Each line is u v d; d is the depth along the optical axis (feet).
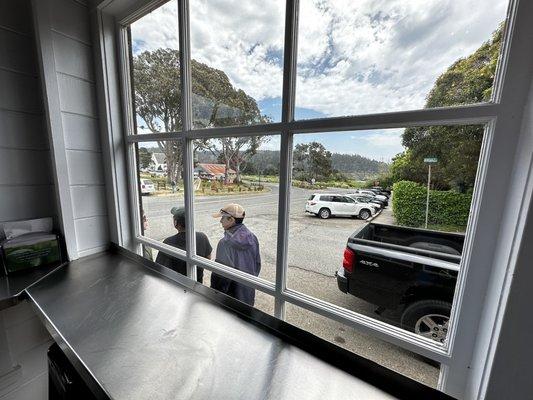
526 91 1.33
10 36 3.34
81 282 3.45
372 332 2.10
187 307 2.93
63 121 3.63
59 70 3.50
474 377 1.65
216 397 1.81
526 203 1.24
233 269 3.21
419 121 1.74
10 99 3.44
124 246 4.39
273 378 1.99
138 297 3.12
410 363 2.31
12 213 3.63
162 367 2.07
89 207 4.11
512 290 1.30
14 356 3.43
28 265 3.59
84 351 2.22
